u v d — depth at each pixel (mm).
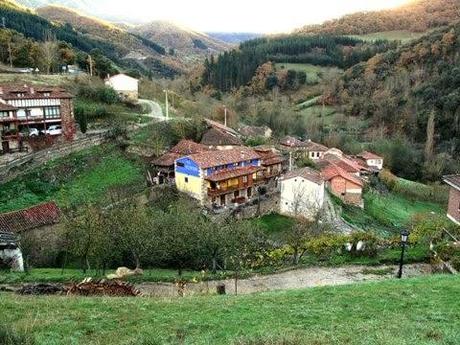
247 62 199500
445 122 129750
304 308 19750
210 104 133625
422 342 14047
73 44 181125
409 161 117812
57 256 41094
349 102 163500
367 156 110375
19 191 51531
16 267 37219
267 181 71750
